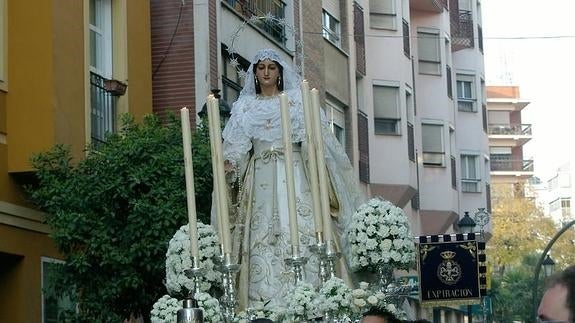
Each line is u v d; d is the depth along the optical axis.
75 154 17.95
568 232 76.50
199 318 8.53
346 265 11.47
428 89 42.16
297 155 11.76
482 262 21.94
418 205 40.66
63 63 17.80
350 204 11.77
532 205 77.62
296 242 10.39
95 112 19.28
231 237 11.74
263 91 11.95
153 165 15.95
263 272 11.55
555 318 4.32
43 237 18.47
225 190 10.76
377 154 36.28
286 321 10.56
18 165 17.33
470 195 48.88
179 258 11.13
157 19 22.77
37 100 17.38
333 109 32.62
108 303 16.20
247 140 11.80
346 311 10.16
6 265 17.98
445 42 43.12
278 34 27.62
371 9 36.72
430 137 42.12
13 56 17.53
